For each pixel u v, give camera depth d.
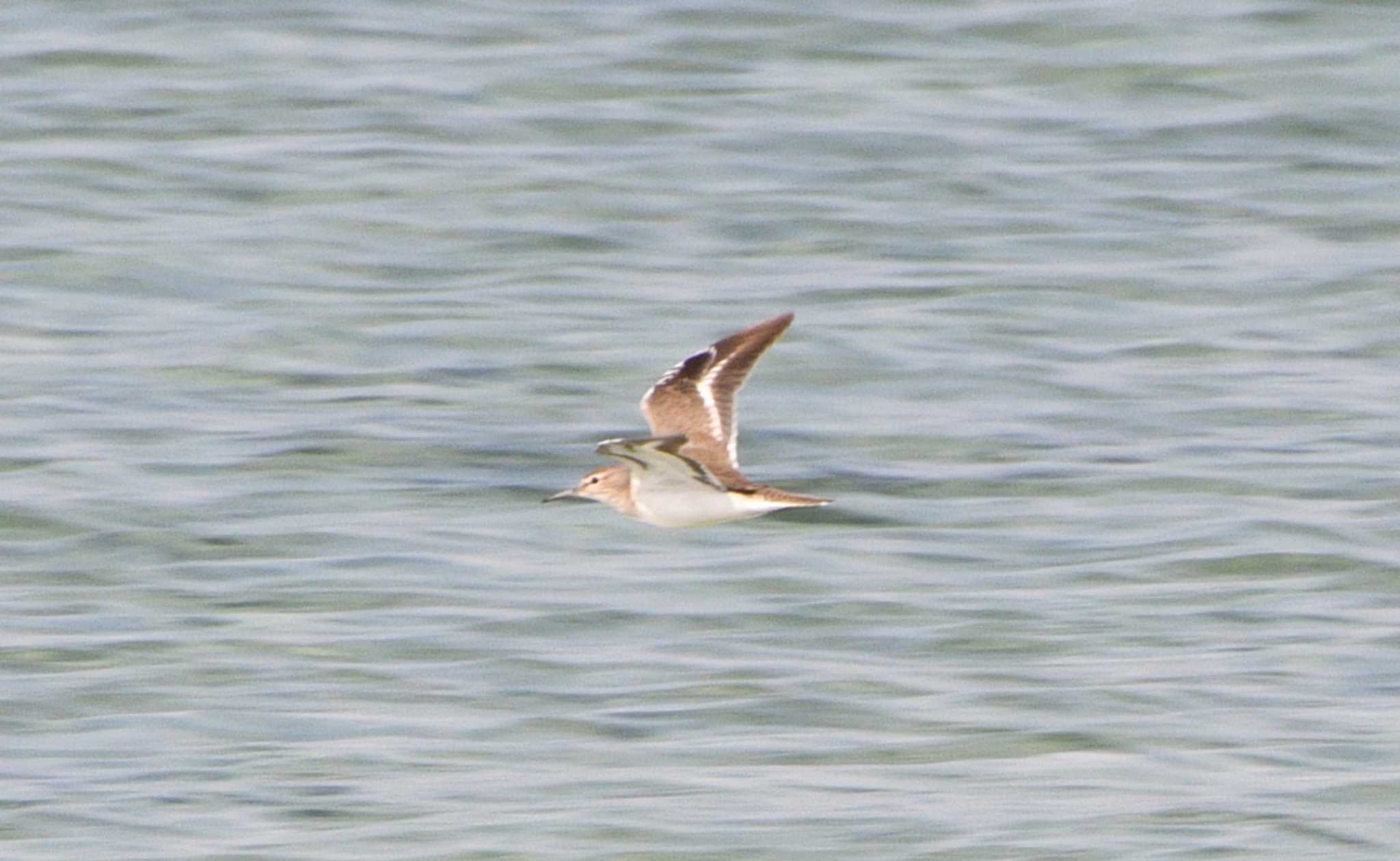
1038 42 30.53
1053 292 23.89
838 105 28.56
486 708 15.44
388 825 13.78
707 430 13.12
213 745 14.91
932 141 27.62
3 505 18.70
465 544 18.20
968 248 24.98
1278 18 31.00
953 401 21.38
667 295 23.64
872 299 23.59
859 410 21.14
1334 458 20.09
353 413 20.83
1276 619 16.91
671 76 29.36
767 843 13.50
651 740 14.97
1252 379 21.94
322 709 15.40
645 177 26.53
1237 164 27.34
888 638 16.55
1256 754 14.75
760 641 16.48
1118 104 28.86
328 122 27.97
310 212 25.56
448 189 26.17
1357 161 27.47
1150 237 25.39
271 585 17.42
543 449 20.11
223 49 30.02
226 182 26.28
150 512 18.69
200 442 20.16
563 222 25.39
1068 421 20.97
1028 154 27.39
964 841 13.55
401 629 16.62
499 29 30.70
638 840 13.56
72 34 30.34
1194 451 20.28
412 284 23.91
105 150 27.02
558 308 23.28
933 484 19.58
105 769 14.56
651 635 16.58
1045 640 16.52
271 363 21.92
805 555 18.03
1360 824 13.83
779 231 25.31
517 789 14.23
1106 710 15.37
